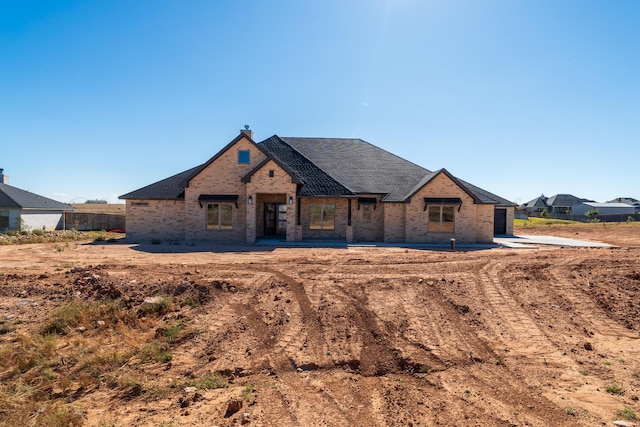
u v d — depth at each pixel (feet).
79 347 25.12
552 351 25.31
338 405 18.76
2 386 20.12
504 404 18.88
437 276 40.98
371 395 19.89
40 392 19.89
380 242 80.18
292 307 32.01
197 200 79.51
